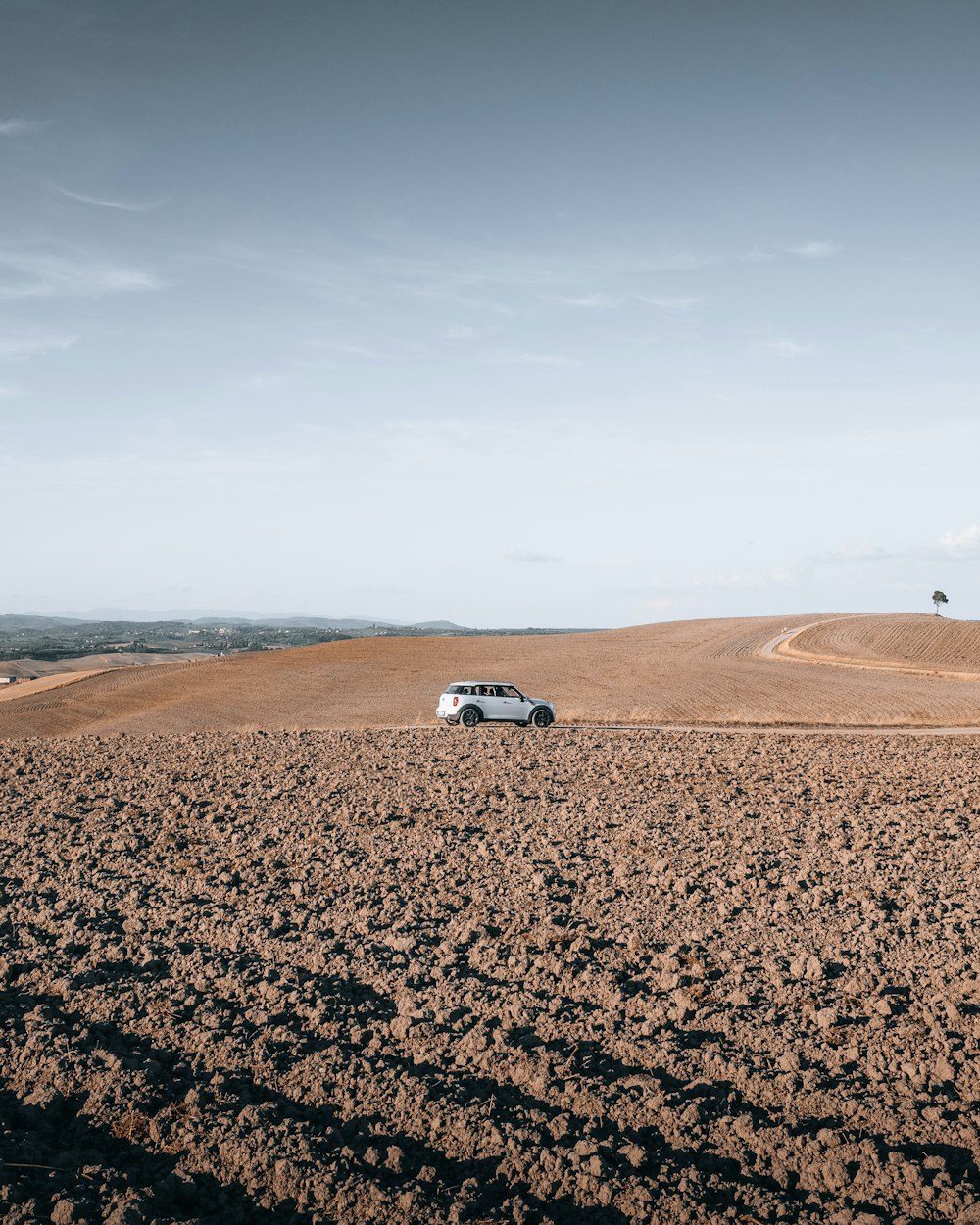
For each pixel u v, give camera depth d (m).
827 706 47.81
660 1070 6.75
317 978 8.34
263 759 22.36
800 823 15.18
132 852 13.18
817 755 24.14
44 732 55.78
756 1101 6.33
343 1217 5.00
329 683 68.88
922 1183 5.32
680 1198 5.16
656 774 20.17
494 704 35.91
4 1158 5.48
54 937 9.55
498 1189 5.30
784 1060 6.77
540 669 72.56
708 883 11.63
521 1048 7.01
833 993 8.12
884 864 12.44
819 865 12.46
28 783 19.09
